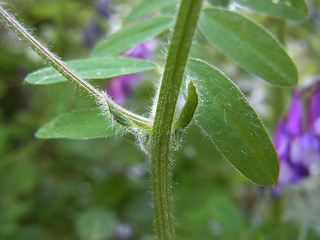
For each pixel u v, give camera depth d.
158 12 0.09
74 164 0.17
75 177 0.17
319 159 0.10
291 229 0.11
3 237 0.15
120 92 0.12
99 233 0.14
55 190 0.17
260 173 0.05
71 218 0.16
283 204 0.12
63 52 0.17
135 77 0.13
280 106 0.13
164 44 0.07
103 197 0.16
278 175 0.05
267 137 0.05
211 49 0.14
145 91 0.14
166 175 0.05
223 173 0.15
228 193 0.14
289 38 0.16
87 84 0.05
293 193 0.12
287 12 0.06
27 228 0.15
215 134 0.05
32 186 0.17
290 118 0.09
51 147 0.17
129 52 0.10
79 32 0.18
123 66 0.06
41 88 0.15
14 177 0.16
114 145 0.15
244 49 0.06
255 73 0.06
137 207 0.15
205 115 0.05
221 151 0.05
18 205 0.15
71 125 0.06
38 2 0.17
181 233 0.13
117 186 0.16
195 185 0.14
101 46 0.07
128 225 0.15
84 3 0.18
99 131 0.06
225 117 0.05
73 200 0.17
